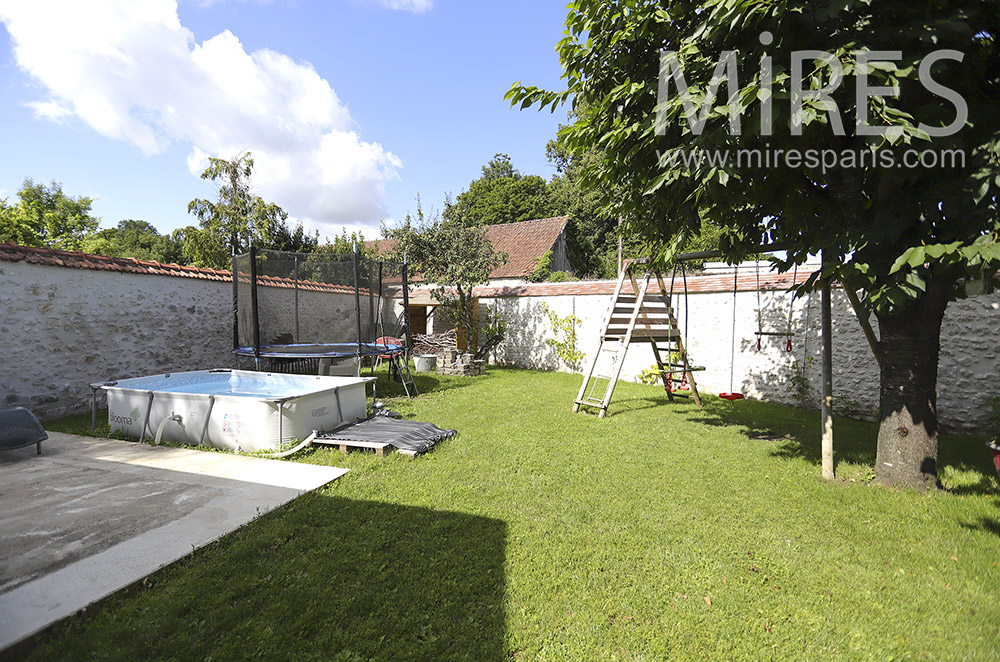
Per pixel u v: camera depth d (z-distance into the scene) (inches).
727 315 413.7
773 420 306.8
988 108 145.6
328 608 102.1
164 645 89.2
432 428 252.4
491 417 302.5
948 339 286.7
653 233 232.4
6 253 265.4
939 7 140.3
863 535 141.3
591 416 311.7
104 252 1001.5
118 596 102.8
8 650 84.3
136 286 337.4
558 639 95.0
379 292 426.9
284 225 948.0
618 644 94.0
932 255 127.0
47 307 284.5
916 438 179.3
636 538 137.6
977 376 275.6
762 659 90.5
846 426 296.0
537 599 107.7
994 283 152.7
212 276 394.0
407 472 191.3
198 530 133.6
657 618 102.7
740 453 226.1
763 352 388.5
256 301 337.1
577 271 1059.9
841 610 105.7
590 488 177.9
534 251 857.5
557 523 147.2
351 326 400.8
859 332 325.7
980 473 196.9
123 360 327.3
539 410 328.2
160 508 148.9
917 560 127.0
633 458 216.7
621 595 110.1
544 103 206.7
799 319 363.9
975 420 275.6
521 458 213.3
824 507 161.2
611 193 229.5
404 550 127.8
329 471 188.1
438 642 93.4
